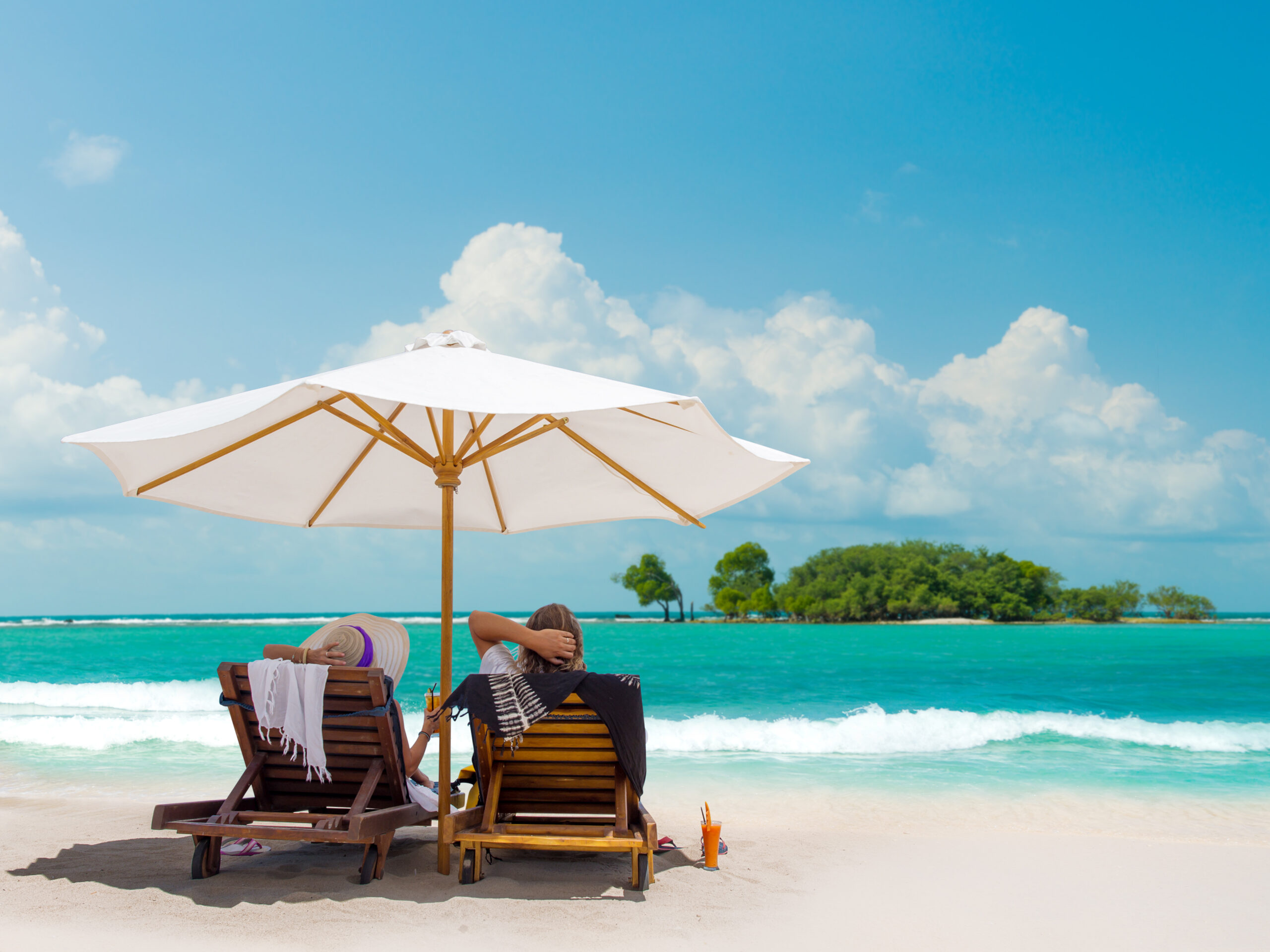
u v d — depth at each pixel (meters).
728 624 117.38
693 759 8.97
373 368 3.27
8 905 3.23
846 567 127.50
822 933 3.19
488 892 3.51
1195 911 3.61
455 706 3.49
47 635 52.91
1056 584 122.38
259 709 3.47
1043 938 3.22
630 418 4.19
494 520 5.66
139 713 13.27
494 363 3.56
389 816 3.42
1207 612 123.69
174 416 3.35
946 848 4.77
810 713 14.43
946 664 28.56
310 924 3.05
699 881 3.88
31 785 7.30
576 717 3.59
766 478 4.39
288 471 4.80
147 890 3.45
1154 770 8.38
